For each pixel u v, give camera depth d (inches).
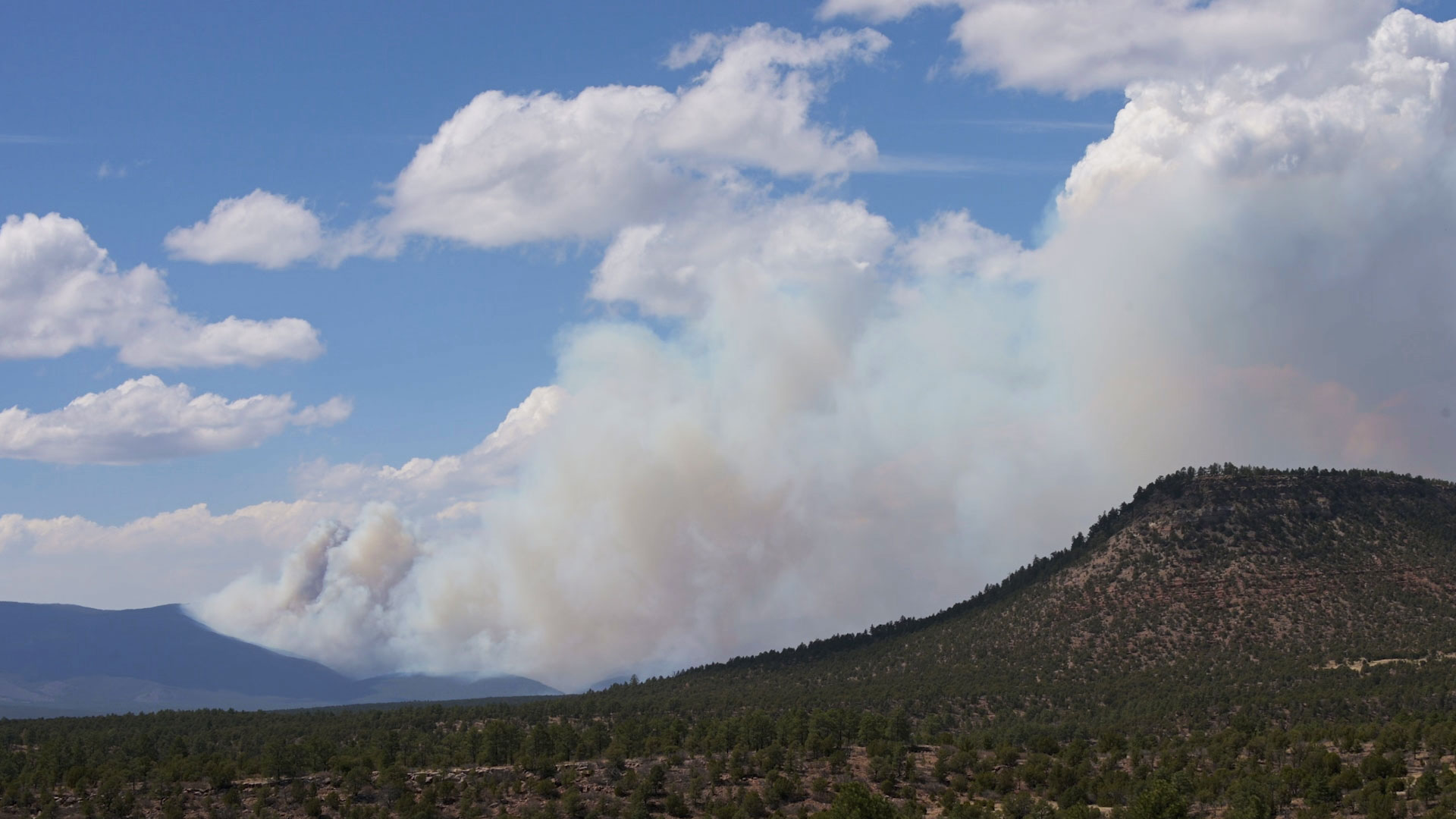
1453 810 7780.5
